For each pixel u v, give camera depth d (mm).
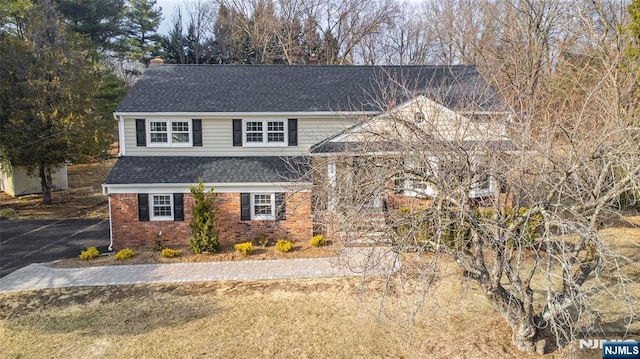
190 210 18375
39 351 10477
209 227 17375
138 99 20531
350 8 46156
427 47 47250
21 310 12602
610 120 11188
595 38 17625
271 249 17812
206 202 17266
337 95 21328
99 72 32281
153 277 14977
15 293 13711
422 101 13352
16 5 26812
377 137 10578
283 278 14711
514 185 9078
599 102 12188
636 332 10469
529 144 9172
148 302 13047
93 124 25391
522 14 32375
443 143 8602
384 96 13891
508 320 9555
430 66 23828
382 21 46719
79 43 29625
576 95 16016
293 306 12641
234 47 47625
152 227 18344
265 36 45156
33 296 13508
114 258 16938
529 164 9016
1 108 23641
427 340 10656
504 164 8602
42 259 17000
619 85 12969
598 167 9055
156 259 16781
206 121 20234
